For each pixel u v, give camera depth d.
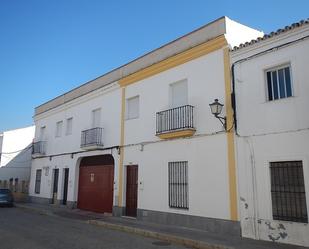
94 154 17.19
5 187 27.95
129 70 15.58
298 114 9.02
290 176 9.11
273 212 9.30
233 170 10.34
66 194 19.98
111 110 16.48
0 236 10.20
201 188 11.29
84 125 18.58
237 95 10.55
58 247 8.64
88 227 12.66
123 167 15.07
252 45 10.30
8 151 29.59
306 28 9.08
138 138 14.41
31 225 12.86
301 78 9.05
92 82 18.31
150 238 10.45
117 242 9.59
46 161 22.41
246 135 10.12
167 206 12.51
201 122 11.64
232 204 10.23
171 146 12.70
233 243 8.95
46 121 23.39
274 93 9.83
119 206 15.01
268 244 8.82
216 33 11.52
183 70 12.69
